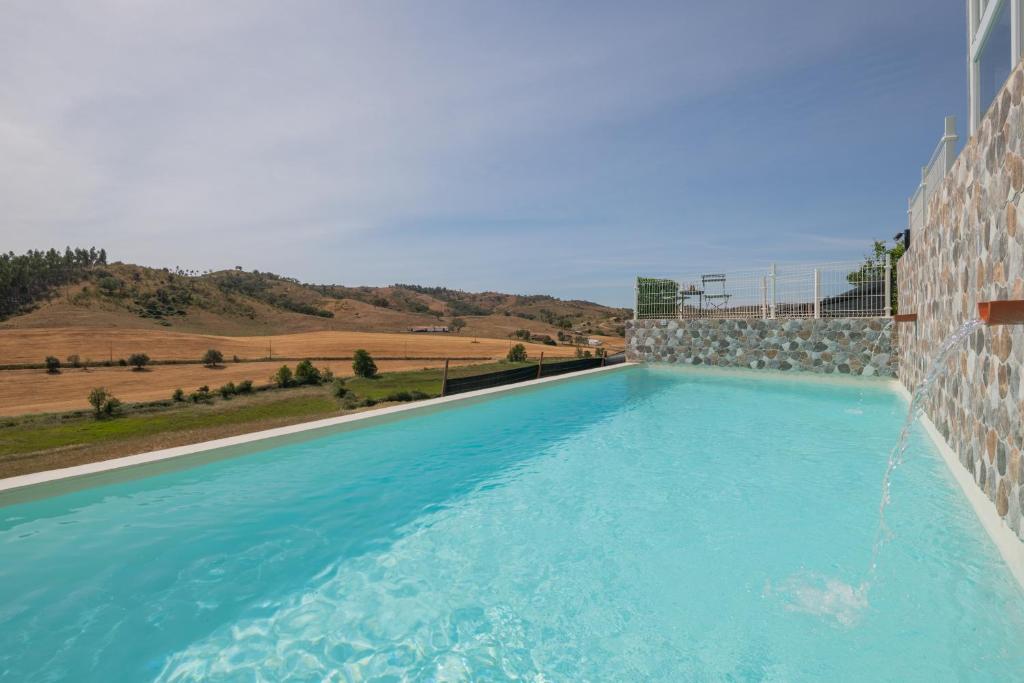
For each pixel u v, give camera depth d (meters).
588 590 2.85
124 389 54.97
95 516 3.84
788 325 12.12
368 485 4.56
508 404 8.51
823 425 6.86
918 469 4.73
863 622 2.48
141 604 2.73
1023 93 2.80
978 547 3.16
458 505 4.11
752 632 2.44
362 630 2.51
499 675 2.18
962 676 2.09
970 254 4.09
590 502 4.17
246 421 42.75
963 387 4.22
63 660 2.29
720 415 7.62
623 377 11.84
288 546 3.41
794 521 3.70
